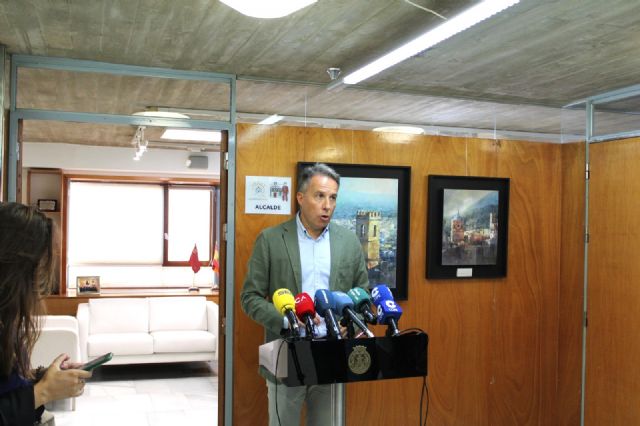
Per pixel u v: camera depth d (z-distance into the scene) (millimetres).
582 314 4871
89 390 6738
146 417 5766
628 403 4438
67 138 8219
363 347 2121
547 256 5109
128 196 10133
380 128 4832
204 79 4445
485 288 4938
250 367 4383
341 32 3551
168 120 4371
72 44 3852
